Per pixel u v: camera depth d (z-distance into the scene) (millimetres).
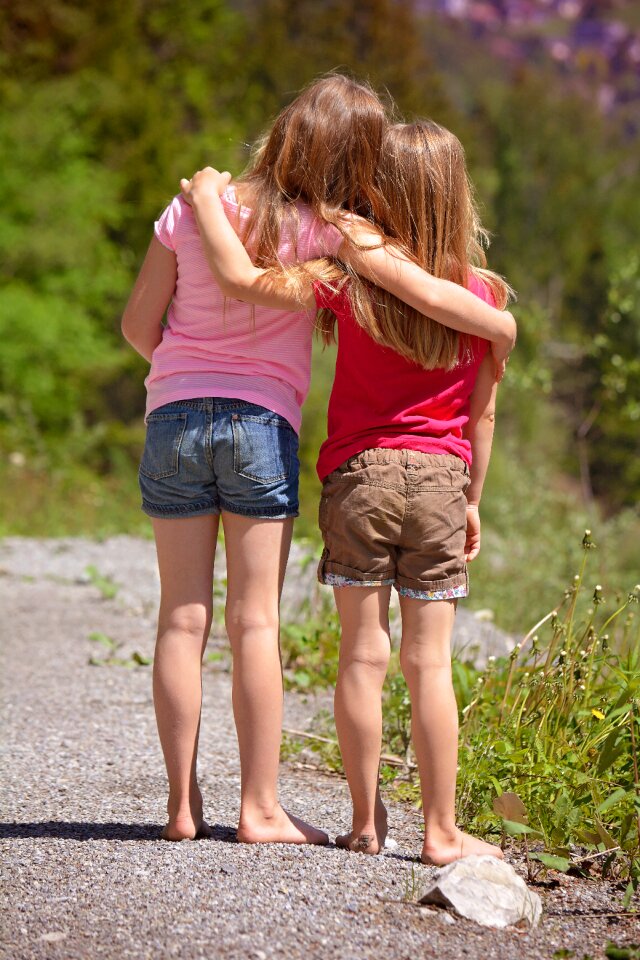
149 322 4852
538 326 15211
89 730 6762
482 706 6145
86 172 38875
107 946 3549
